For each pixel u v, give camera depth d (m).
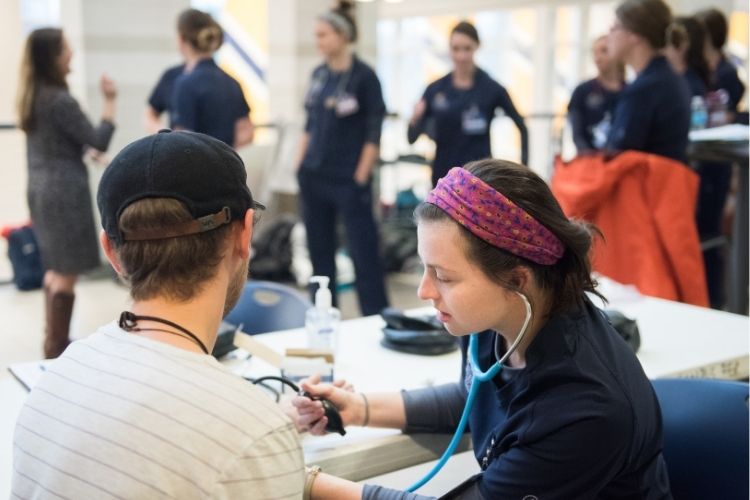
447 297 1.09
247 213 0.90
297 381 1.56
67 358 0.91
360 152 3.90
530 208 1.05
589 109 4.53
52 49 3.36
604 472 1.06
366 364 1.76
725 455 1.38
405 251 5.53
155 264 0.84
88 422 0.82
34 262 4.90
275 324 2.16
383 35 10.69
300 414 1.37
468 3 9.12
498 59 9.77
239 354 1.80
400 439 1.39
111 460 0.79
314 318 1.79
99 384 0.84
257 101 7.56
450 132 4.52
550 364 1.08
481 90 4.46
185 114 3.84
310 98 3.98
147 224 0.83
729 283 3.80
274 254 5.10
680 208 2.97
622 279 3.04
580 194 3.00
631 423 1.05
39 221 3.46
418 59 10.58
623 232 3.01
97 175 4.54
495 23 9.71
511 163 1.10
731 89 4.46
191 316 0.88
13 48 5.57
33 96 3.37
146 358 0.85
